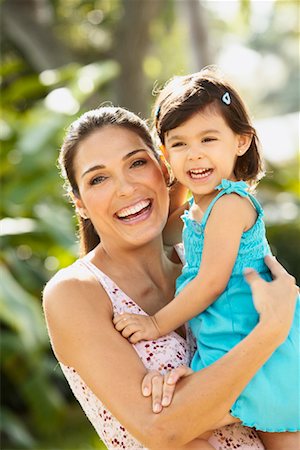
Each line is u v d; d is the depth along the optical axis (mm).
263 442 3129
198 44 11320
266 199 11531
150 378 2887
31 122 9453
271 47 38031
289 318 2875
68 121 9344
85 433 9523
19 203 8938
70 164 3277
